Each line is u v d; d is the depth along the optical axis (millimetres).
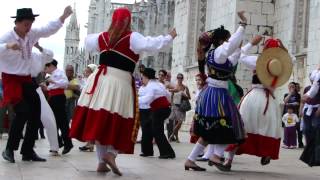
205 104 8828
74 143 14656
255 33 20094
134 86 8016
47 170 8273
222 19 21578
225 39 9031
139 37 7805
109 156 7898
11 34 9008
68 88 14906
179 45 28438
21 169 8312
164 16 53312
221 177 8367
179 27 28609
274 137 9453
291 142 16750
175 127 17422
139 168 9211
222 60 8688
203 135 8852
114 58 7828
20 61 9117
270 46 9500
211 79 8875
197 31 26750
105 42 7910
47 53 9688
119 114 7730
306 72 17281
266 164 9742
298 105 16859
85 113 7809
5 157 9219
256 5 20094
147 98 11414
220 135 8719
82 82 17438
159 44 7734
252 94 9555
